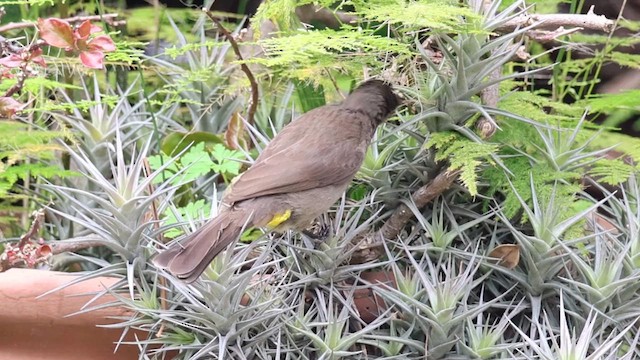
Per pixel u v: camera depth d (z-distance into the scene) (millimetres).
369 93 5633
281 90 7371
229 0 9383
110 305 5059
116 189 5156
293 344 5055
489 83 5324
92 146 6438
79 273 5180
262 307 4980
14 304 5176
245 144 6727
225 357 4988
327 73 6336
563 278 5172
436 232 5422
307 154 5281
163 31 8391
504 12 5320
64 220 6492
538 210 5215
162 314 4895
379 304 5375
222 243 4879
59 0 7797
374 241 5582
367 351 5359
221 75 7410
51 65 6996
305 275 5301
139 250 5195
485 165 5660
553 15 5379
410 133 5582
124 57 6297
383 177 5629
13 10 8508
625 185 6480
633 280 5031
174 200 6555
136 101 7996
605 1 9266
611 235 5273
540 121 5730
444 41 5570
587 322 4664
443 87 5359
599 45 9023
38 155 6379
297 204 5230
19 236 6879
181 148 6859
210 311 4785
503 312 5457
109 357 5293
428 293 4953
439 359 5043
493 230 5723
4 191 6109
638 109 7199
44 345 5258
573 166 5680
